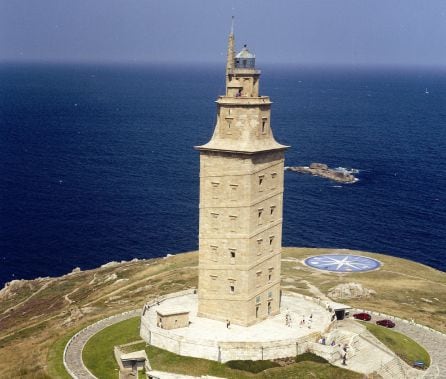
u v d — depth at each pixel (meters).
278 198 103.62
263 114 99.25
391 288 135.25
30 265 175.50
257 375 89.25
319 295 128.62
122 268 157.75
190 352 93.75
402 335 108.81
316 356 94.19
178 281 139.00
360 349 98.31
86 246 189.25
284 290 130.38
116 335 104.81
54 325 119.31
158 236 198.00
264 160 99.25
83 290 145.75
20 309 141.62
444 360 100.19
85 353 100.94
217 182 98.88
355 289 130.00
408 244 190.12
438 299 130.12
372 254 161.50
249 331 98.44
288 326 101.00
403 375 93.50
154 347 97.06
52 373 94.38
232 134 98.19
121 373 91.75
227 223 99.25
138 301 127.19
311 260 154.88
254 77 99.06
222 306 101.75
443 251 184.50
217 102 98.75
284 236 196.12
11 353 106.31
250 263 99.31
